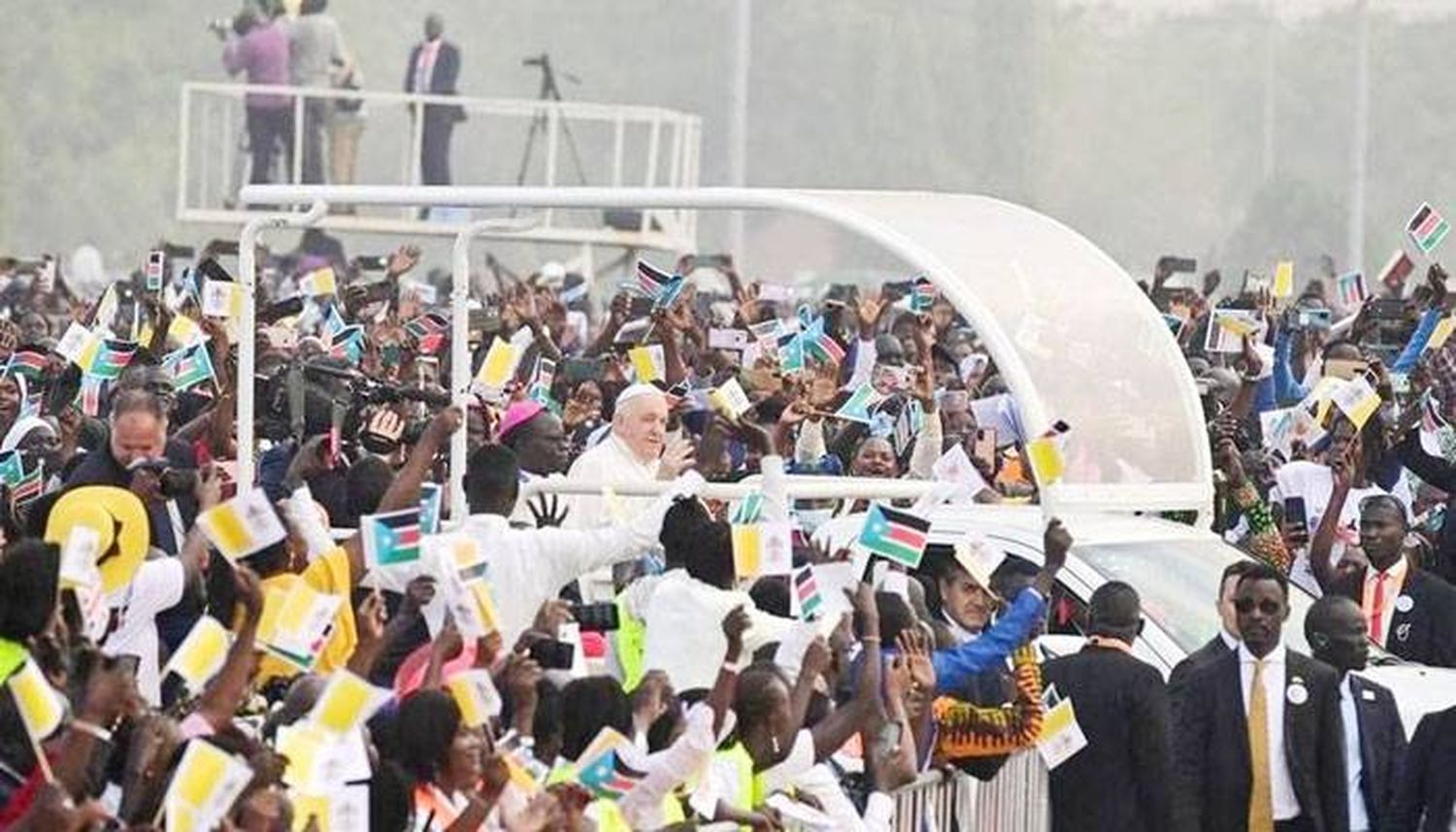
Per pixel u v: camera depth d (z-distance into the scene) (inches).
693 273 3358.8
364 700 1080.8
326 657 1263.5
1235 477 1988.2
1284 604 1605.6
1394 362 2544.3
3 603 1095.0
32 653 1102.4
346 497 1621.6
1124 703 1562.5
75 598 1163.3
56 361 2149.4
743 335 2341.3
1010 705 1487.5
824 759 1325.0
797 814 1288.1
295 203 1665.8
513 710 1207.6
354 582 1280.8
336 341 2197.3
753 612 1401.3
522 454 1775.3
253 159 3900.1
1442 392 2493.8
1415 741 1526.8
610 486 1615.4
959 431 2193.7
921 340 1978.3
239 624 1163.3
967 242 1800.0
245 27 3907.5
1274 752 1599.4
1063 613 1750.7
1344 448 2043.6
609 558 1428.4
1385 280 2588.6
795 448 2037.4
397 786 1122.0
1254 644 1605.6
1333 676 1609.3
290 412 1782.7
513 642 1411.2
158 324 2071.9
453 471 1624.0
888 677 1368.1
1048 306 1800.0
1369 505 1946.4
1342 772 1603.1
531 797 1124.5
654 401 1717.5
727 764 1268.5
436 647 1215.6
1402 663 1836.9
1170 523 1855.3
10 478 1737.2
